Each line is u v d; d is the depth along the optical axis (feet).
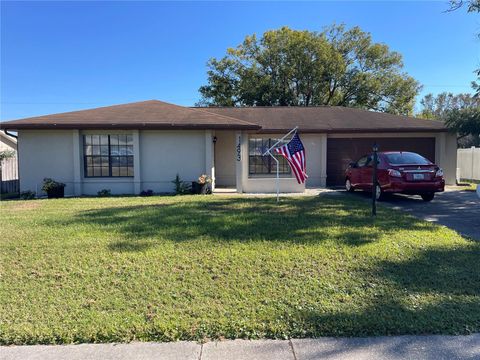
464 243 20.48
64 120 46.21
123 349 10.69
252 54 118.83
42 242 20.44
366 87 115.65
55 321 12.01
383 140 56.65
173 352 10.51
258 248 19.04
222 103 121.80
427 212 31.83
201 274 15.78
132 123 45.57
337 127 54.95
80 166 47.06
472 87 49.44
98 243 20.11
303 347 10.70
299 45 111.14
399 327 11.55
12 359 10.23
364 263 16.99
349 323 11.72
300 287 14.47
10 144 68.33
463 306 12.92
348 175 46.93
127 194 47.16
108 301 13.42
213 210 30.58
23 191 46.98
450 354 10.34
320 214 28.45
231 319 12.08
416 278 15.34
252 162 56.24
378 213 29.07
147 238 21.01
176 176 47.34
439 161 56.80
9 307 13.01
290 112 63.87
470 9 41.60
